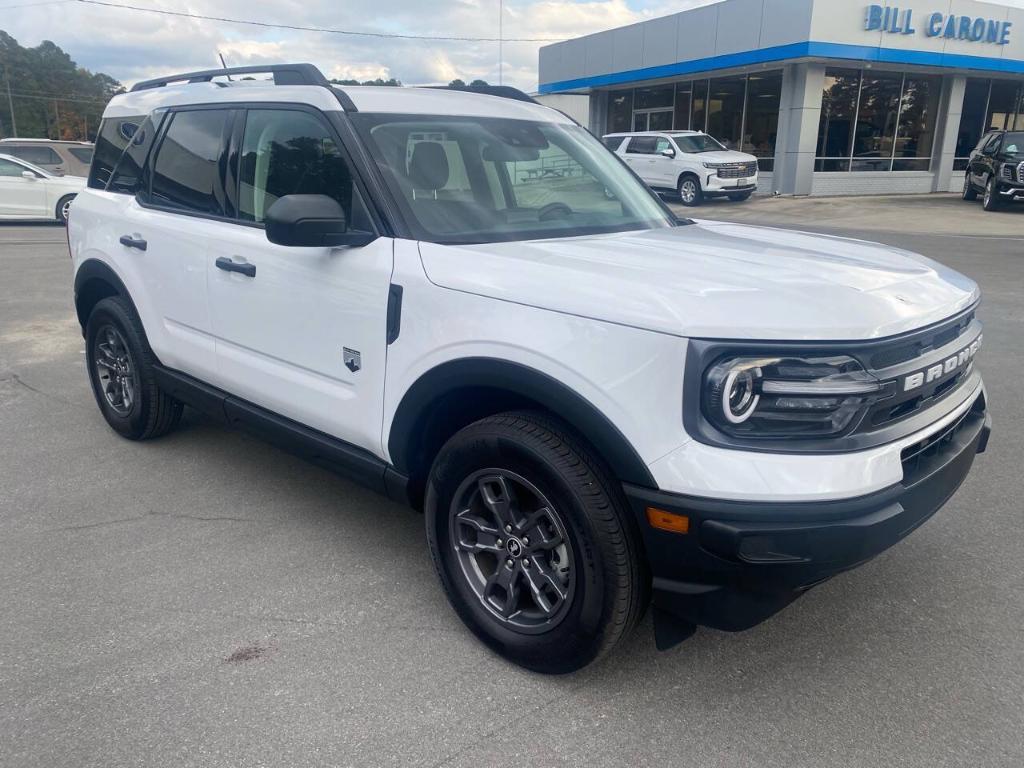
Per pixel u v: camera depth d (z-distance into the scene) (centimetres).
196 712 256
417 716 255
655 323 227
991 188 1994
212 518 390
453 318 270
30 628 298
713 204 2255
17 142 1888
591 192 370
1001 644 294
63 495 413
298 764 235
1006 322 797
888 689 269
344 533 377
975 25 2383
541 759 238
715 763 237
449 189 323
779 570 225
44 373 633
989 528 381
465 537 291
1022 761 237
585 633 255
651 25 2631
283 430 355
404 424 293
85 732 246
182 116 415
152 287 420
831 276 264
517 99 420
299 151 339
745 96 2552
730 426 225
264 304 346
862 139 2508
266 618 308
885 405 236
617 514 244
